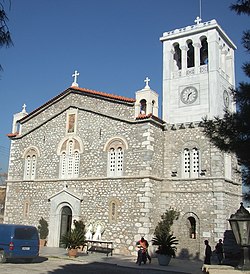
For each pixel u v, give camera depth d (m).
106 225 26.11
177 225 25.92
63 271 17.44
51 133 30.75
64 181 28.88
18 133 33.00
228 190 26.08
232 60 31.14
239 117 10.92
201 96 27.66
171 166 27.22
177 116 28.23
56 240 28.34
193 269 19.94
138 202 25.19
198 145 26.56
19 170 31.94
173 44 30.11
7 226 20.17
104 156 27.50
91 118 28.88
